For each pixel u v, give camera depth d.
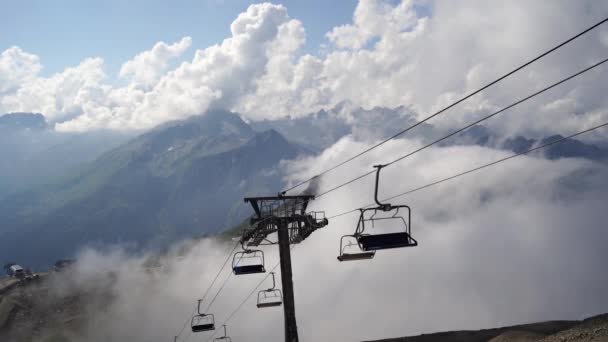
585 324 42.28
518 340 46.69
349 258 22.23
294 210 33.22
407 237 21.64
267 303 35.19
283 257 31.94
